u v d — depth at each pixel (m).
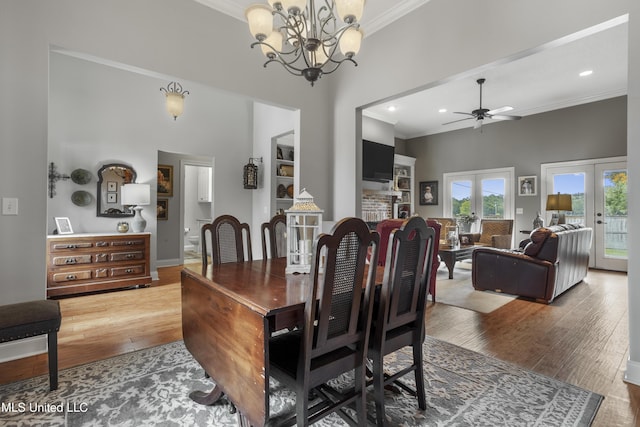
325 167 4.17
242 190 5.86
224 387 1.49
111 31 2.64
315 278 1.24
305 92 3.98
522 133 6.56
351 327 1.41
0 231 2.21
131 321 3.02
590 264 5.79
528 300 3.78
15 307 1.88
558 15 2.31
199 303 1.78
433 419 1.65
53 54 4.10
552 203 5.71
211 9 3.22
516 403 1.78
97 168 4.41
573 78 4.88
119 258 4.04
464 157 7.47
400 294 1.66
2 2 2.21
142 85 4.78
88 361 2.24
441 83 3.12
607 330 2.85
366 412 1.59
